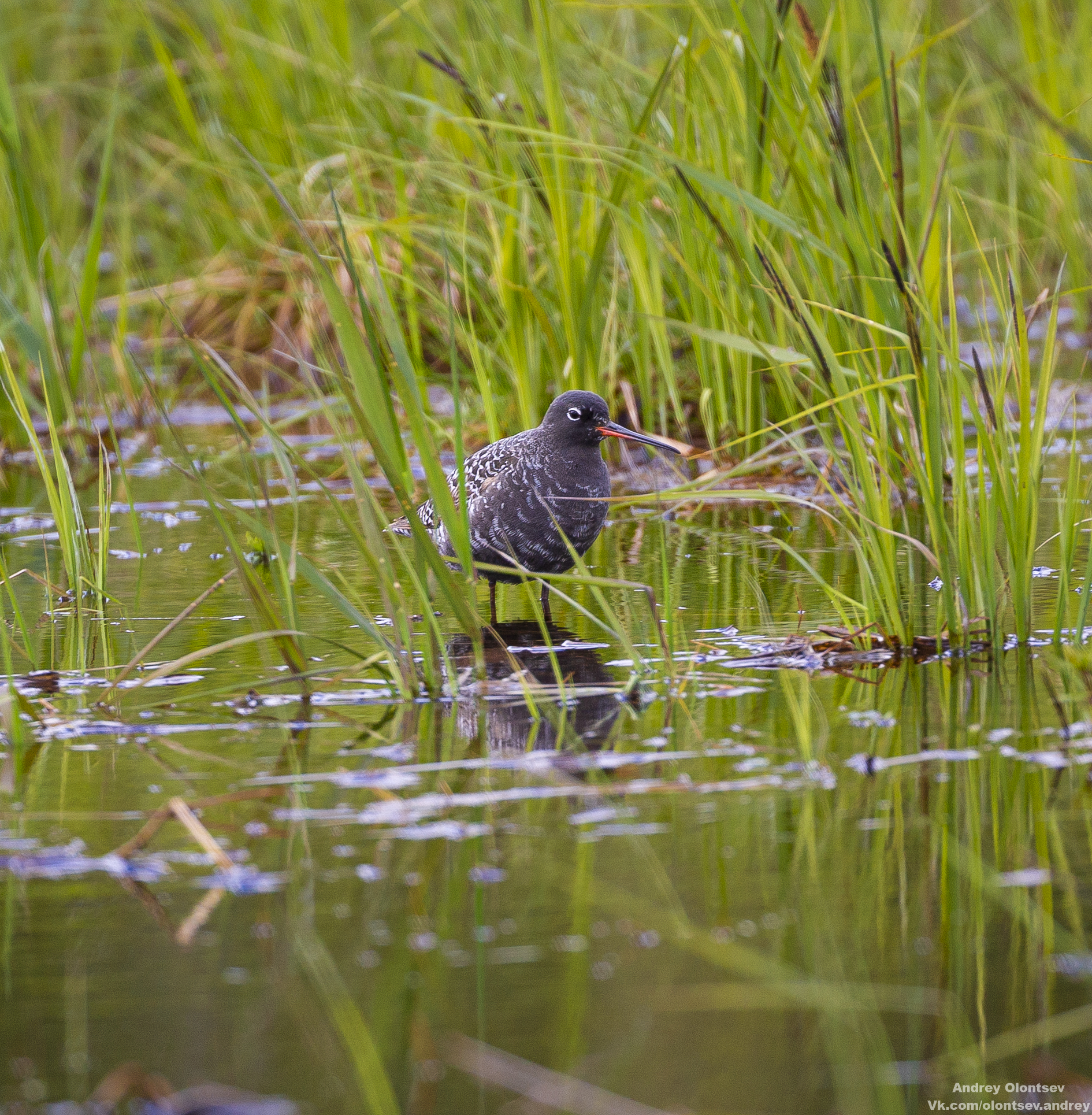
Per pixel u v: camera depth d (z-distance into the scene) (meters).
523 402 16.92
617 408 18.41
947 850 7.37
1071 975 6.30
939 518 10.73
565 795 8.18
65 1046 5.85
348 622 12.23
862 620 11.50
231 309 24.45
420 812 7.96
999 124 24.39
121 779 8.56
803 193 14.41
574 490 12.98
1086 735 8.85
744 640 11.30
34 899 7.12
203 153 23.77
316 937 6.67
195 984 6.29
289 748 9.03
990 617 10.70
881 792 8.09
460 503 11.32
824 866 7.23
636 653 10.38
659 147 15.22
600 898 6.96
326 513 16.81
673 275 17.42
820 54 13.85
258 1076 5.66
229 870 7.30
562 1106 5.48
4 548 15.30
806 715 9.37
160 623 12.25
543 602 13.00
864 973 6.32
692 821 7.77
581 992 6.18
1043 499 15.44
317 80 22.11
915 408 14.23
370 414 9.95
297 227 9.72
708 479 11.38
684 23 19.03
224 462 19.62
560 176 16.06
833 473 16.17
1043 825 7.63
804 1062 5.72
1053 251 24.61
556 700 9.91
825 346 11.30
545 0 15.58
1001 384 10.63
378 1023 5.99
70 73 27.62
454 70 16.56
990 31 26.53
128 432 21.72
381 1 23.80
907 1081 5.64
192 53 24.66
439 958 6.48
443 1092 5.58
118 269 26.08
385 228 16.38
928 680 10.08
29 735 9.44
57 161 26.44
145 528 16.39
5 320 17.77
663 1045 5.84
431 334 21.77
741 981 6.26
